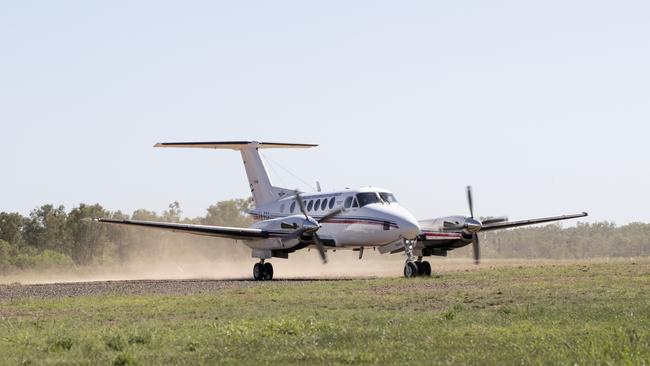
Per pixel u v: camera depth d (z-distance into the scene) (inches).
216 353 867.4
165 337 975.0
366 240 2176.4
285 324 1035.9
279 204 2492.6
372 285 1787.6
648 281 1769.2
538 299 1390.3
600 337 916.0
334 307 1325.0
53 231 5738.2
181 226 2207.2
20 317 1253.1
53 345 914.7
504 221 2301.9
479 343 903.7
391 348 880.9
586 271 2222.0
